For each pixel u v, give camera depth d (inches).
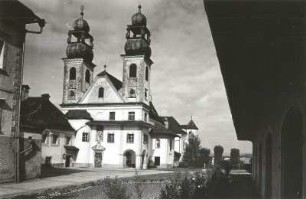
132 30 2598.4
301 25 157.8
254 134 973.8
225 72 264.2
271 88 312.2
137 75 2468.0
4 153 898.1
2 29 880.3
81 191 820.0
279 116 296.7
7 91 916.0
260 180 650.8
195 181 389.7
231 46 193.5
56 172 1539.1
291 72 219.3
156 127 2655.0
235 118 654.5
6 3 826.8
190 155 2810.0
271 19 151.4
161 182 1127.6
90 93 2496.3
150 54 2581.2
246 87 326.6
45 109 2007.9
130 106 2406.5
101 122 2369.6
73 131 2315.5
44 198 693.9
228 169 1027.9
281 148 279.0
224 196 507.5
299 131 250.4
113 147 2353.6
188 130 4133.9
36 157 1078.4
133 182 1084.5
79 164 2314.2
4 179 892.6
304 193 191.8
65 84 2578.7
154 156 2583.7
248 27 163.6
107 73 2532.0
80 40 2635.3
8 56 918.4
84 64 2608.3
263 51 203.8
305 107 180.7
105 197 711.7
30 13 912.3
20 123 1019.9
